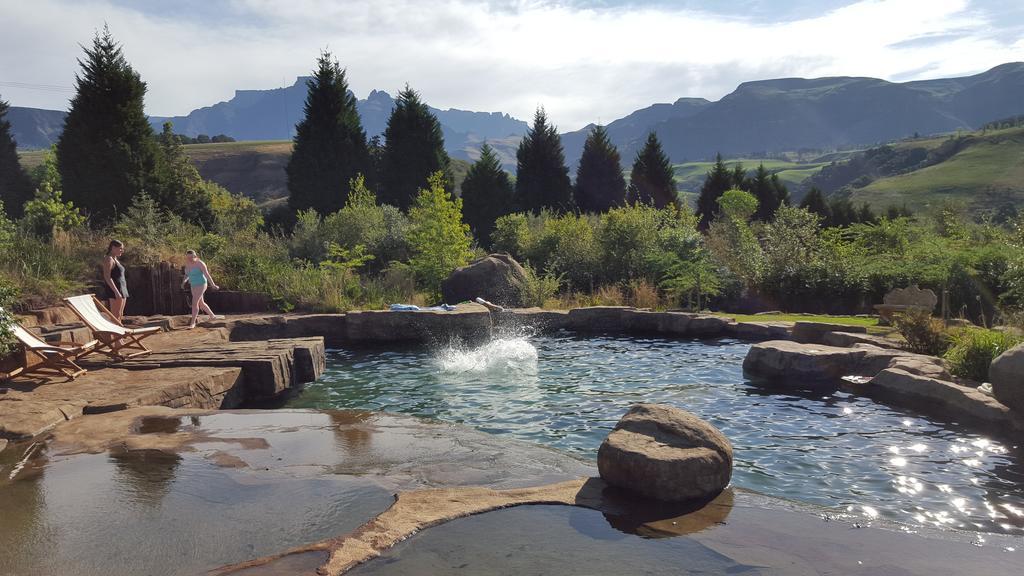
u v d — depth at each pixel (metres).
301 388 9.62
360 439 5.91
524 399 8.59
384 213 22.75
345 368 11.13
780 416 7.62
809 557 3.70
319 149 30.73
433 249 18.89
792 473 5.66
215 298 15.95
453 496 4.49
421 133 32.69
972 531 4.43
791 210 20.73
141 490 4.56
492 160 33.44
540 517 4.22
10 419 6.14
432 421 6.66
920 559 3.70
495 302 17.27
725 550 3.77
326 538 3.78
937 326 10.38
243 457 5.33
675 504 4.55
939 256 15.33
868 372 9.66
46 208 17.16
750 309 18.16
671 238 20.14
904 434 6.84
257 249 19.14
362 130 32.69
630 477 4.67
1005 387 6.82
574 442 6.67
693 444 4.94
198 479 4.79
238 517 4.09
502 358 11.73
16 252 13.43
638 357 11.63
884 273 16.06
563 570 3.46
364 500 4.40
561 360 11.44
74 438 5.85
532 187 36.62
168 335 11.95
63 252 14.94
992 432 6.85
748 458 6.08
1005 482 5.40
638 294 17.41
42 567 3.40
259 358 9.02
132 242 16.47
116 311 12.60
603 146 38.66
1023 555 3.78
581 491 4.72
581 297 17.92
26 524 3.97
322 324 14.00
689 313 14.93
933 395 7.74
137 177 24.38
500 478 4.96
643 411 5.40
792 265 17.66
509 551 3.68
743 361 10.55
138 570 3.37
